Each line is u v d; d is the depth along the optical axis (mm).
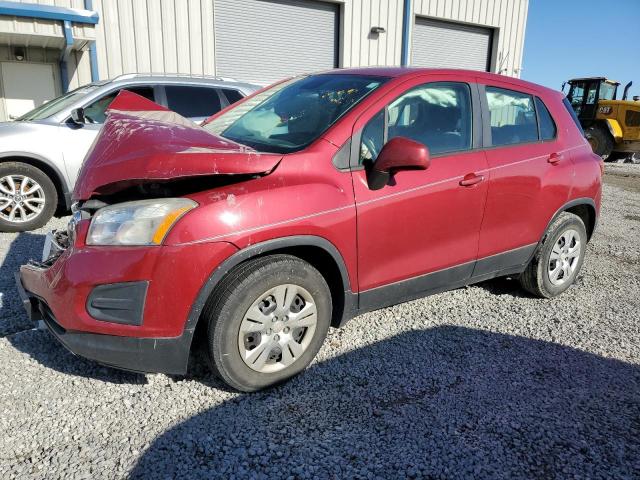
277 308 2719
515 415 2662
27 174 5828
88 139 6168
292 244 2656
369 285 3061
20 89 10484
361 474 2225
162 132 2670
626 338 3609
